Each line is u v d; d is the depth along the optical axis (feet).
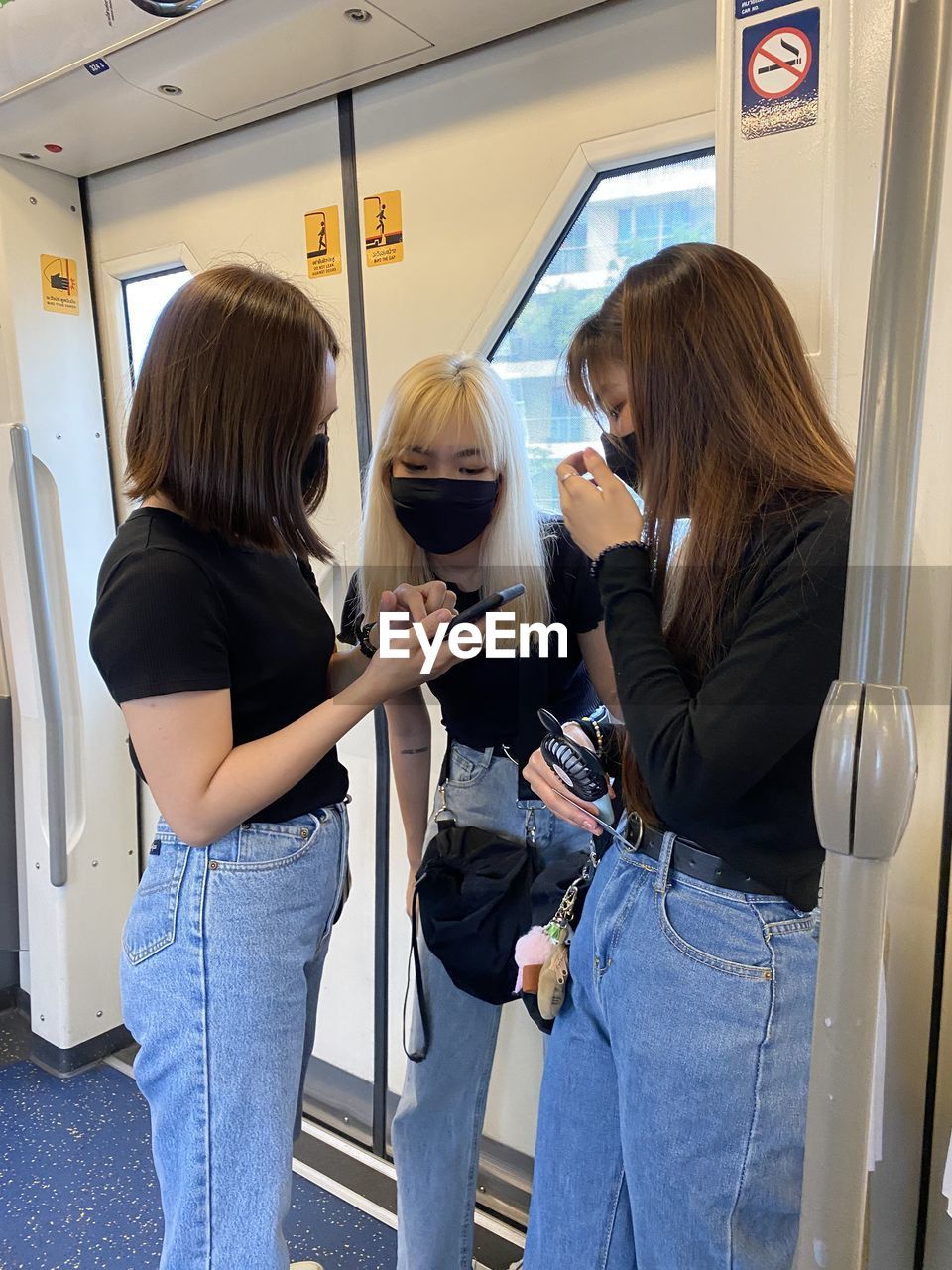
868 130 3.14
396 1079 6.33
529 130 4.66
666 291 2.66
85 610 7.07
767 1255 2.73
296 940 3.49
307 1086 6.88
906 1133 3.69
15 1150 6.46
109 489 7.13
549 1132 3.54
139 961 3.38
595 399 3.17
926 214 1.56
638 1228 2.94
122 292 6.81
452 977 4.24
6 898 8.00
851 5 3.10
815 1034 1.88
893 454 1.62
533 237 4.75
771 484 2.55
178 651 3.01
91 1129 6.69
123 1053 7.69
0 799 7.83
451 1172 4.86
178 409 3.17
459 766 4.54
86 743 7.20
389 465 4.15
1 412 6.62
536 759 3.60
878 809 1.69
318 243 5.58
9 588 6.77
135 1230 5.69
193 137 5.87
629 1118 2.89
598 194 4.63
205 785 3.08
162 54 4.76
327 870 3.68
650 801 2.93
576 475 2.97
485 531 4.05
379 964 6.29
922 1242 3.78
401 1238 4.98
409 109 5.03
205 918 3.29
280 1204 3.43
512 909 4.09
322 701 3.81
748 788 2.43
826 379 3.34
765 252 3.39
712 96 4.14
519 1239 5.60
